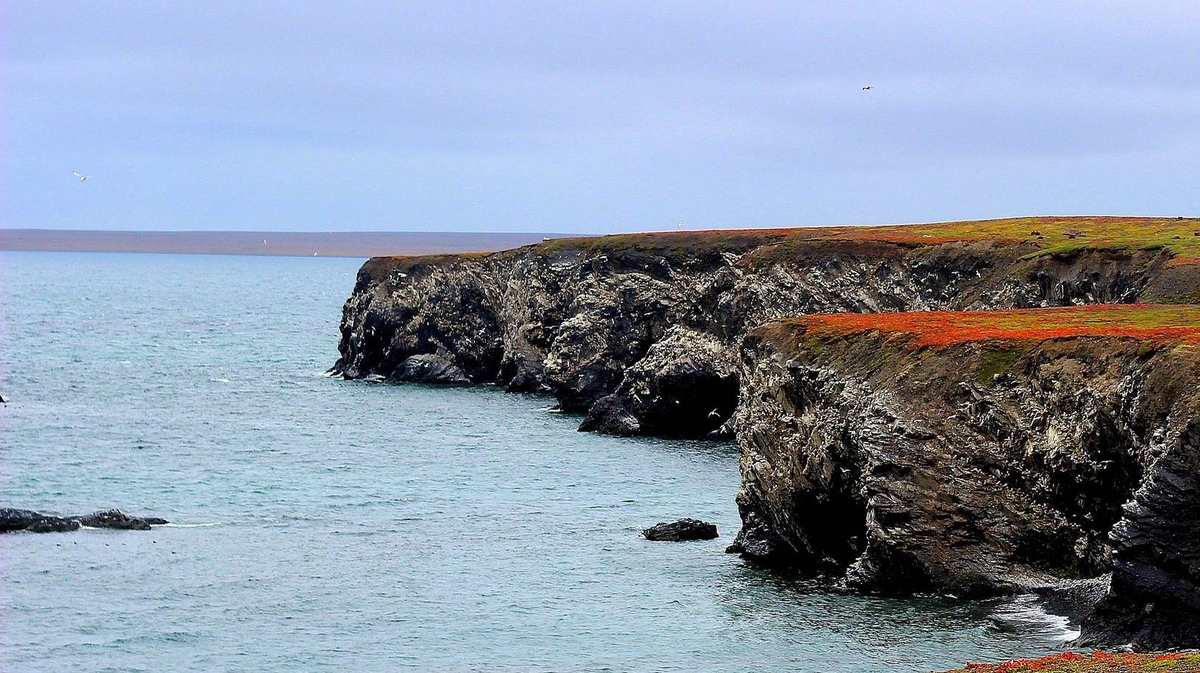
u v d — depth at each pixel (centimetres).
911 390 6341
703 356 12556
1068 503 5756
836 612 5962
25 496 8962
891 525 6125
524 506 8888
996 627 5534
